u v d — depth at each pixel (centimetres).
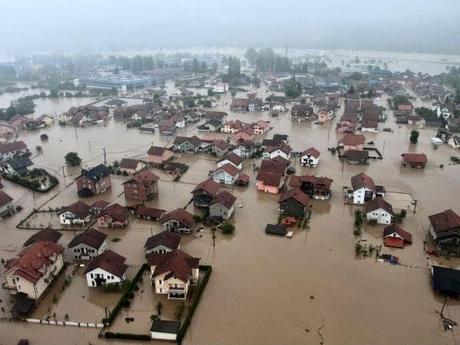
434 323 4894
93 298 5328
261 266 5953
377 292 5416
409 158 9975
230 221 7244
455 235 6194
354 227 7038
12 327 4862
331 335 4700
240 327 4809
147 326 4834
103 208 7406
